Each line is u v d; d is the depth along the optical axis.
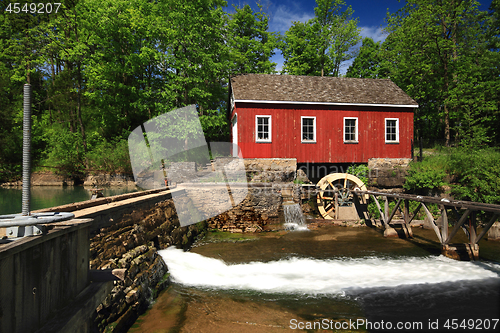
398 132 13.59
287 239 9.06
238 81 14.08
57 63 25.33
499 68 19.25
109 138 20.41
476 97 17.77
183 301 4.55
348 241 8.83
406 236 9.38
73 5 19.78
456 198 11.05
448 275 5.83
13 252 1.32
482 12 19.98
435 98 21.95
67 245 1.87
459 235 9.40
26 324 1.46
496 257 7.06
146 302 4.35
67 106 23.34
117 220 4.59
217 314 4.14
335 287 5.20
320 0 24.42
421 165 12.25
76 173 17.05
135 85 20.02
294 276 5.77
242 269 6.16
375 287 5.20
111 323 3.39
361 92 14.16
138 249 4.91
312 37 25.05
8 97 22.72
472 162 11.01
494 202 9.84
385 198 9.83
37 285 1.56
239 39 23.05
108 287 2.19
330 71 26.47
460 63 20.80
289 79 14.84
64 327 1.53
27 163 1.62
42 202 8.57
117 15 18.33
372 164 13.34
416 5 22.11
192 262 6.26
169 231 6.96
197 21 15.98
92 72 18.97
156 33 16.83
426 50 21.05
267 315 4.14
